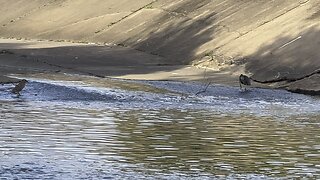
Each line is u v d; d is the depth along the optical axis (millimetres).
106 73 27938
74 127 16531
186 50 31516
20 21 43875
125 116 18438
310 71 25750
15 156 13438
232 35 31234
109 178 12117
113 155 13828
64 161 13195
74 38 38750
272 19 31234
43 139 15047
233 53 29328
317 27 28594
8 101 20438
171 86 24453
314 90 24078
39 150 14008
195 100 22047
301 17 30016
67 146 14445
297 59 26828
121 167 12922
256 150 14594
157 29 35375
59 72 27688
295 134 16406
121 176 12281
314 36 28031
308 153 14383
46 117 17812
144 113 19109
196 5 36188
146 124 17297
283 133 16516
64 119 17594
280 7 32125
